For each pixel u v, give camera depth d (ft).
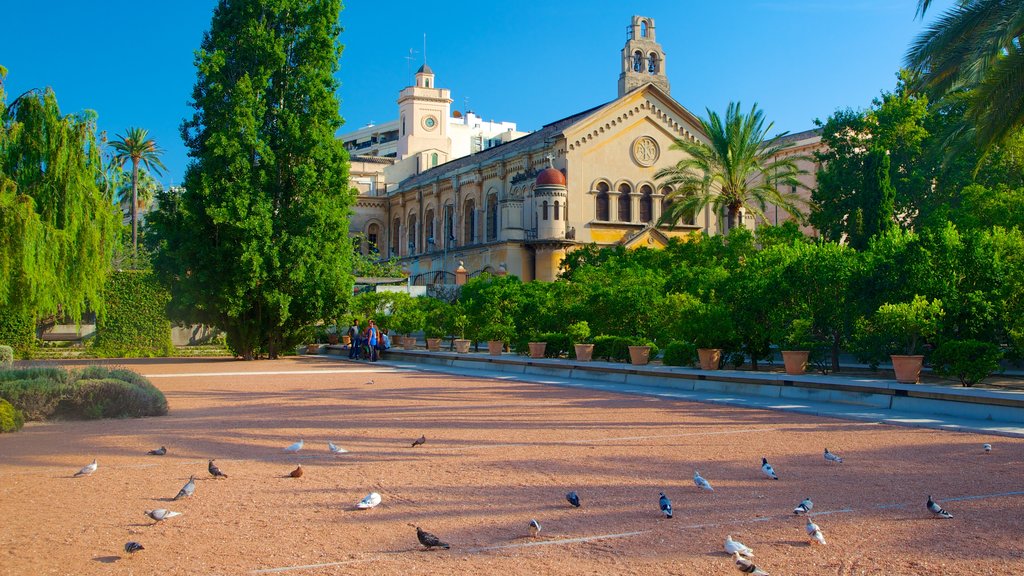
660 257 136.26
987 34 64.08
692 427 47.88
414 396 67.87
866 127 162.61
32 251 70.49
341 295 127.03
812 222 161.79
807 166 221.25
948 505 27.91
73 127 84.28
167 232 123.13
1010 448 39.81
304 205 123.75
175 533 24.39
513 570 20.88
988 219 104.88
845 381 59.67
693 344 80.02
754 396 64.80
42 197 80.33
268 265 121.80
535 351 100.73
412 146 328.70
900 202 152.25
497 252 200.44
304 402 63.36
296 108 126.72
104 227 86.07
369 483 31.68
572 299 109.50
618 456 37.70
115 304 140.67
